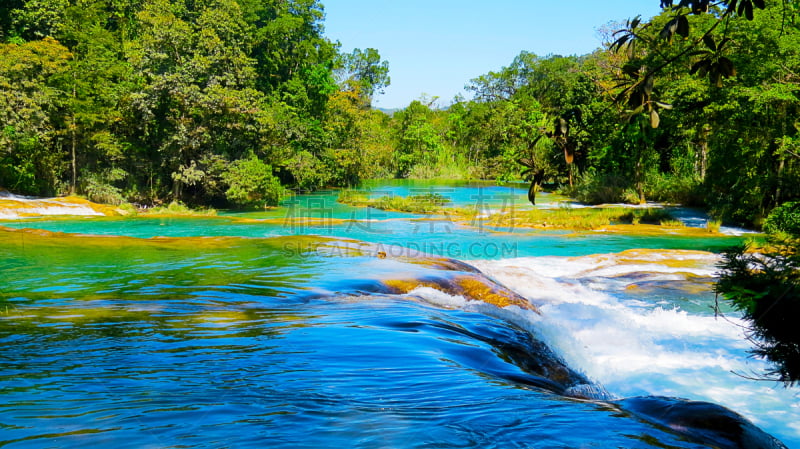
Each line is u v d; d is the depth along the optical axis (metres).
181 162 35.62
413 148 83.25
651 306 10.76
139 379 4.35
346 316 7.40
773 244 3.97
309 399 3.81
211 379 4.37
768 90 21.86
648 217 26.16
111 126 37.00
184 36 33.62
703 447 3.15
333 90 56.22
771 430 5.48
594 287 12.42
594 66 35.66
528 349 6.76
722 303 10.98
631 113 2.44
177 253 13.45
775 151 21.92
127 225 24.25
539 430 3.24
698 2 2.47
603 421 3.45
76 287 9.27
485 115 87.69
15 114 31.50
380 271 11.33
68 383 4.21
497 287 10.44
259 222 25.89
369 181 65.56
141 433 3.06
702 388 6.59
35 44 33.69
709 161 27.88
